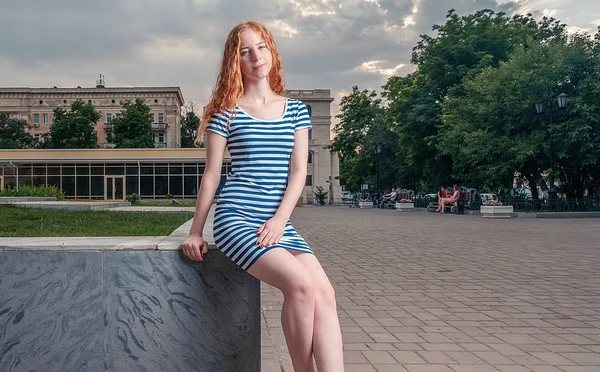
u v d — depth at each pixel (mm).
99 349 2441
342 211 33188
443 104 28297
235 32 2492
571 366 3410
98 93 72375
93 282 2439
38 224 9852
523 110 24516
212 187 2391
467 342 3967
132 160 41438
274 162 2379
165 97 72875
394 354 3670
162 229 9180
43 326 2420
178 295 2471
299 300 2135
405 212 30453
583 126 22312
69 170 41344
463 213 27766
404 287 6254
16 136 67125
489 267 7875
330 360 2121
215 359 2484
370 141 42719
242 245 2205
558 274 7219
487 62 28688
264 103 2492
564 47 24234
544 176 27562
